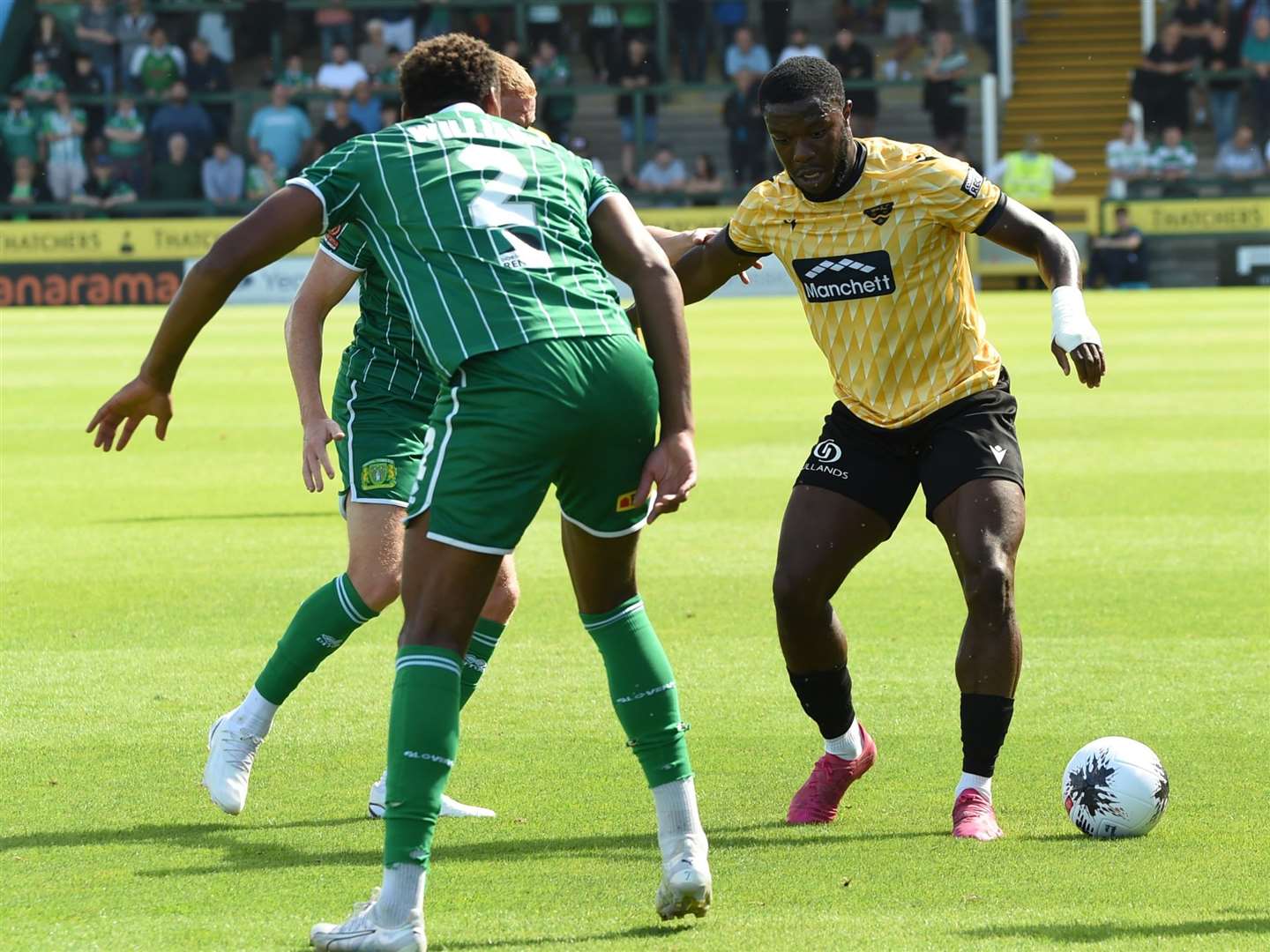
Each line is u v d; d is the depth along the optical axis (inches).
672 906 516.4
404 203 510.0
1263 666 884.6
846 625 997.2
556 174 526.0
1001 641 621.0
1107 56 5039.4
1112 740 627.8
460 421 498.3
